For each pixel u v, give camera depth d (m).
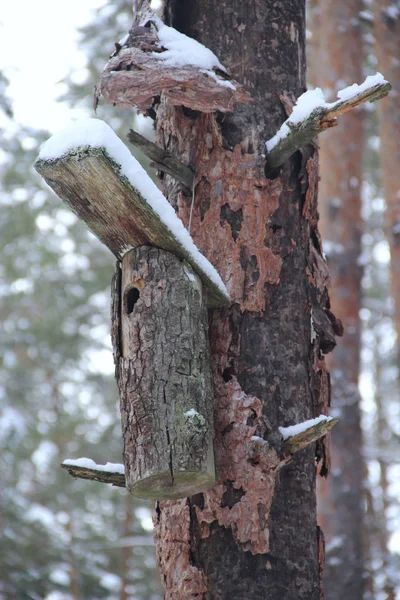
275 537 3.75
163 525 3.89
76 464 3.96
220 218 4.12
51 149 3.80
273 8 4.39
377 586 10.72
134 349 3.71
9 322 13.84
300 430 3.81
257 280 4.05
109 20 12.05
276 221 4.14
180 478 3.54
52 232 13.61
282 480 3.87
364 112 11.27
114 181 3.74
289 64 4.36
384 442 15.33
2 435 12.17
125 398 3.67
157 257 3.84
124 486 4.00
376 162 13.77
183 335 3.72
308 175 4.24
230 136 4.20
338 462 10.41
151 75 3.98
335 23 11.27
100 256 13.90
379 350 16.08
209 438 3.62
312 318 4.15
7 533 10.38
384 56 10.95
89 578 10.55
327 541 10.20
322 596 3.89
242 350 3.95
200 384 3.68
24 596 9.99
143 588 11.05
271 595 3.68
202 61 4.04
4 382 13.51
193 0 4.43
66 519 11.73
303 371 4.02
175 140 4.29
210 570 3.73
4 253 13.64
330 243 10.88
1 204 13.12
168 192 4.37
